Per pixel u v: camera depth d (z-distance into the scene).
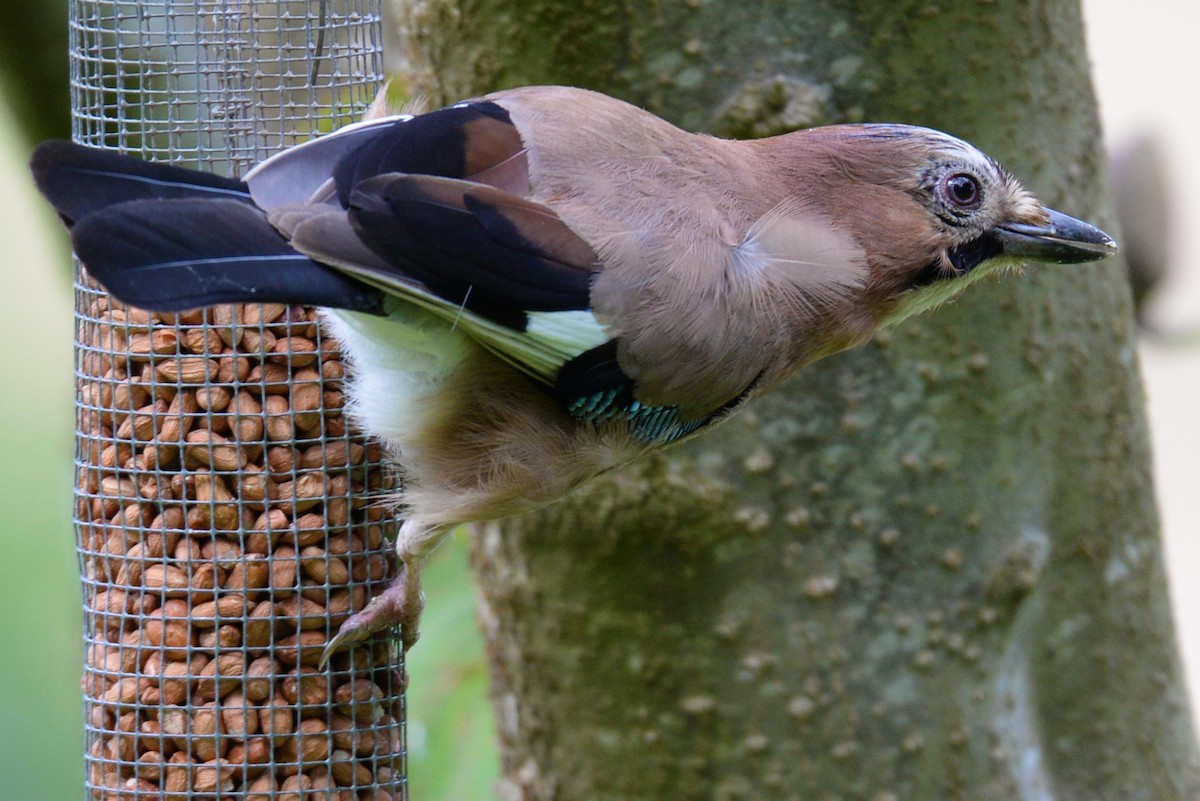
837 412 10.80
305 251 8.12
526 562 11.40
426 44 11.19
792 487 10.81
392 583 9.83
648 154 9.34
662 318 9.01
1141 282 16.30
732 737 11.10
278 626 9.84
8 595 16.61
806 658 10.97
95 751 9.91
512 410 9.30
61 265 14.82
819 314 9.81
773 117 10.59
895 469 10.86
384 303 8.56
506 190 8.94
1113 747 11.56
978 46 10.70
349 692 9.91
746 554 10.88
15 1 13.04
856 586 10.95
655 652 11.12
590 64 10.61
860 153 9.95
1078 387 11.21
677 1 10.50
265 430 9.84
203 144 10.50
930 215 10.03
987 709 11.16
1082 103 11.35
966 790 11.10
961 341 10.81
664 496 10.77
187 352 9.84
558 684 11.49
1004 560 11.03
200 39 10.26
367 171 8.48
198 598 9.79
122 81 10.45
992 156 10.88
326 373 9.88
